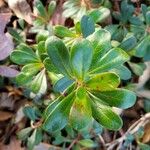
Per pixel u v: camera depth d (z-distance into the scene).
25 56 0.28
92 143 0.36
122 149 0.38
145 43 0.33
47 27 0.34
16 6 0.36
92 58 0.21
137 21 0.33
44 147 0.38
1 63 0.36
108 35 0.22
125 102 0.21
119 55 0.22
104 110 0.21
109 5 0.35
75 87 0.22
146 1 0.36
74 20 0.33
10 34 0.34
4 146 0.40
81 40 0.21
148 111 0.39
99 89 0.21
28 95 0.36
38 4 0.34
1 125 0.40
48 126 0.21
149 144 0.39
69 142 0.38
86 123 0.21
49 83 0.33
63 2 0.36
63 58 0.21
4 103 0.39
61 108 0.21
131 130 0.37
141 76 0.37
